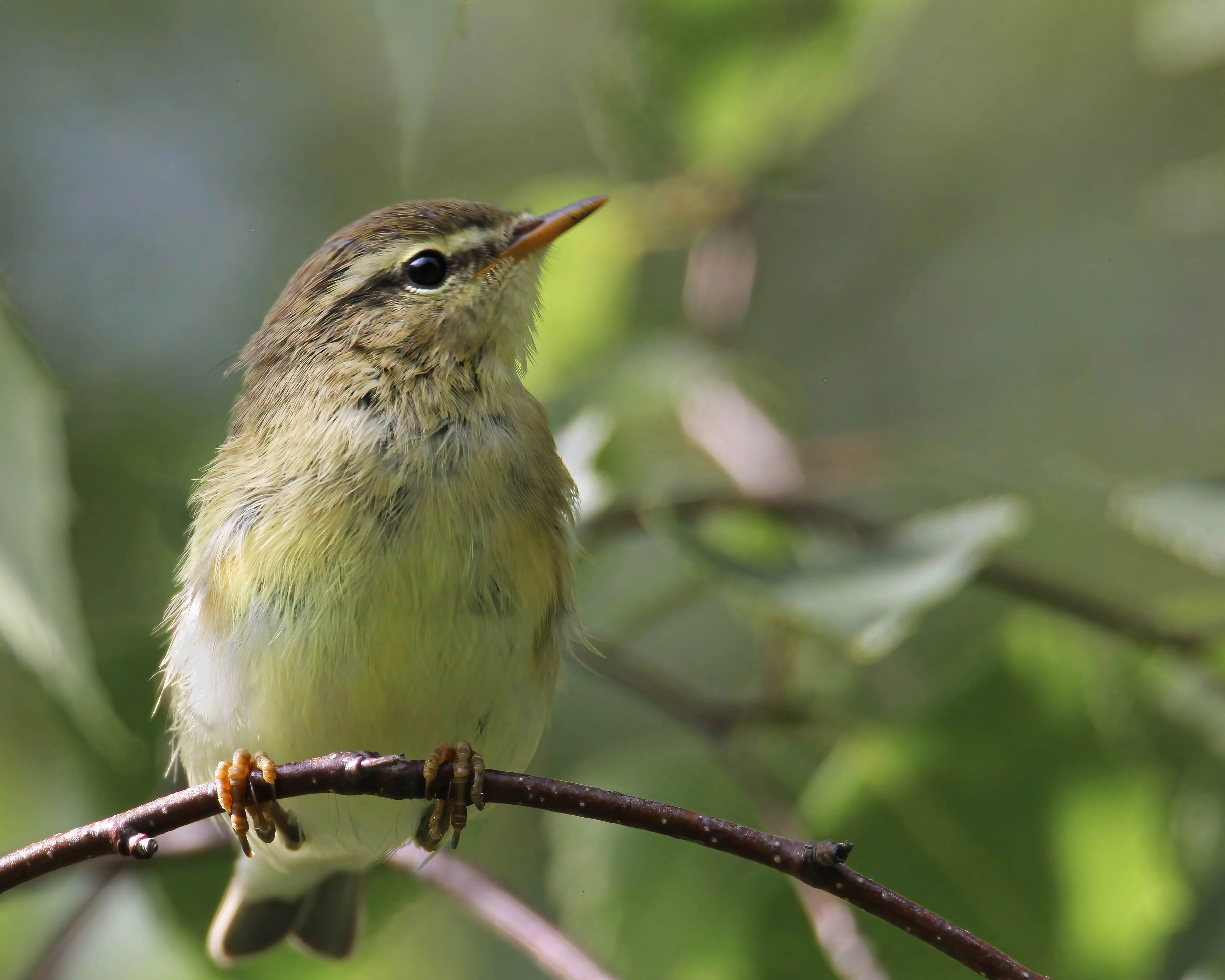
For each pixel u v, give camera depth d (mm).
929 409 15016
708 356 11195
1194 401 14508
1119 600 10031
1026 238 15273
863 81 10922
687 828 5926
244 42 15383
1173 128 14727
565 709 12883
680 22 10578
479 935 12539
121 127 14727
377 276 8031
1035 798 9469
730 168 11055
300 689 7266
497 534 7480
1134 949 9211
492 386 7988
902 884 9477
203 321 14242
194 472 12375
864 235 15484
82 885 10516
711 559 8164
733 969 9586
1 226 14094
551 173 15312
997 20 14805
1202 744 9531
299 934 9492
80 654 6160
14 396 6000
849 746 9594
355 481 7402
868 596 7785
